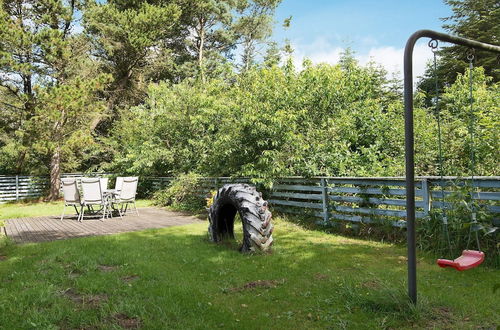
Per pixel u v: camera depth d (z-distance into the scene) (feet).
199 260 15.44
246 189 17.92
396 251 16.35
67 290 11.99
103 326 9.12
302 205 24.31
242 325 9.16
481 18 74.43
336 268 13.88
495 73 64.64
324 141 26.32
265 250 16.61
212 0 76.48
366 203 20.68
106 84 56.85
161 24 57.62
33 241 21.03
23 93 47.65
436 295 10.60
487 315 9.36
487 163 20.30
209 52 83.25
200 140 38.60
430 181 16.79
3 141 63.36
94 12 54.80
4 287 12.26
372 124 28.09
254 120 26.25
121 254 16.60
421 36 9.21
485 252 14.17
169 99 46.37
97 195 29.96
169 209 36.47
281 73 29.14
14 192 56.75
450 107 29.37
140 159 45.96
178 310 9.93
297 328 8.97
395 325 8.93
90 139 49.21
